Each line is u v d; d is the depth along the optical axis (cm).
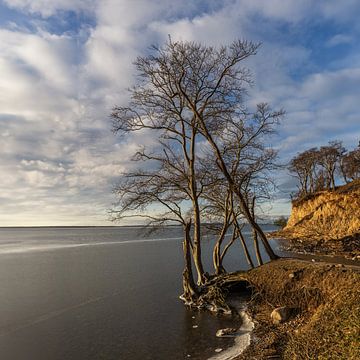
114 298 2448
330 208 6044
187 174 2183
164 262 4406
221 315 1833
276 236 7256
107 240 11119
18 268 4178
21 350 1527
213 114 2102
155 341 1548
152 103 2131
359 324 962
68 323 1900
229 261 4075
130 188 2103
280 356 1184
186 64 2038
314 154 7631
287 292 1634
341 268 1524
